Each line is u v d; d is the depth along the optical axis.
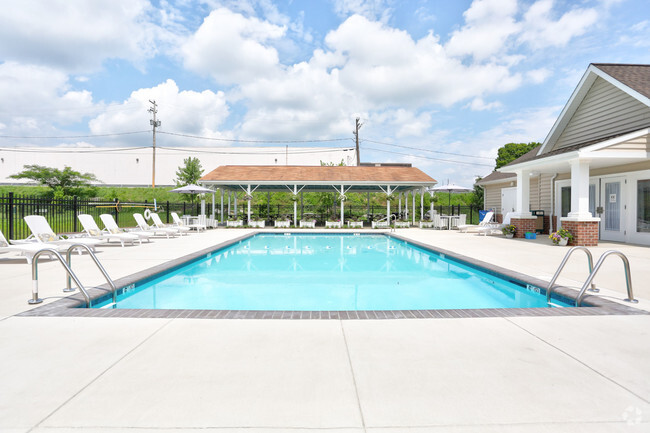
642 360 2.66
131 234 11.09
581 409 2.00
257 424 1.85
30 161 46.06
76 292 4.77
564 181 14.23
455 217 19.30
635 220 11.13
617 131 11.34
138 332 3.22
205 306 5.09
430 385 2.27
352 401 2.08
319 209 28.00
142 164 44.97
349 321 3.58
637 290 4.93
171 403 2.04
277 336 3.15
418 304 5.27
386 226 20.30
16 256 8.38
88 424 1.84
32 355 2.71
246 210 29.09
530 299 5.54
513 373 2.44
